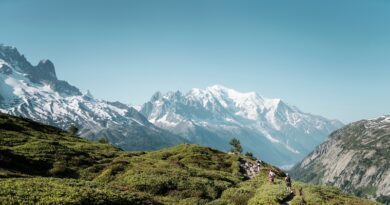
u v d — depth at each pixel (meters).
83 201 37.78
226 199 60.75
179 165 85.81
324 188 71.44
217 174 82.62
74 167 72.94
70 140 112.06
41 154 74.00
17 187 39.31
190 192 63.75
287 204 55.31
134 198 44.22
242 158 111.69
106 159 84.44
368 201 65.81
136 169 73.56
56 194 38.44
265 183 74.88
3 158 62.16
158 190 63.16
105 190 44.62
